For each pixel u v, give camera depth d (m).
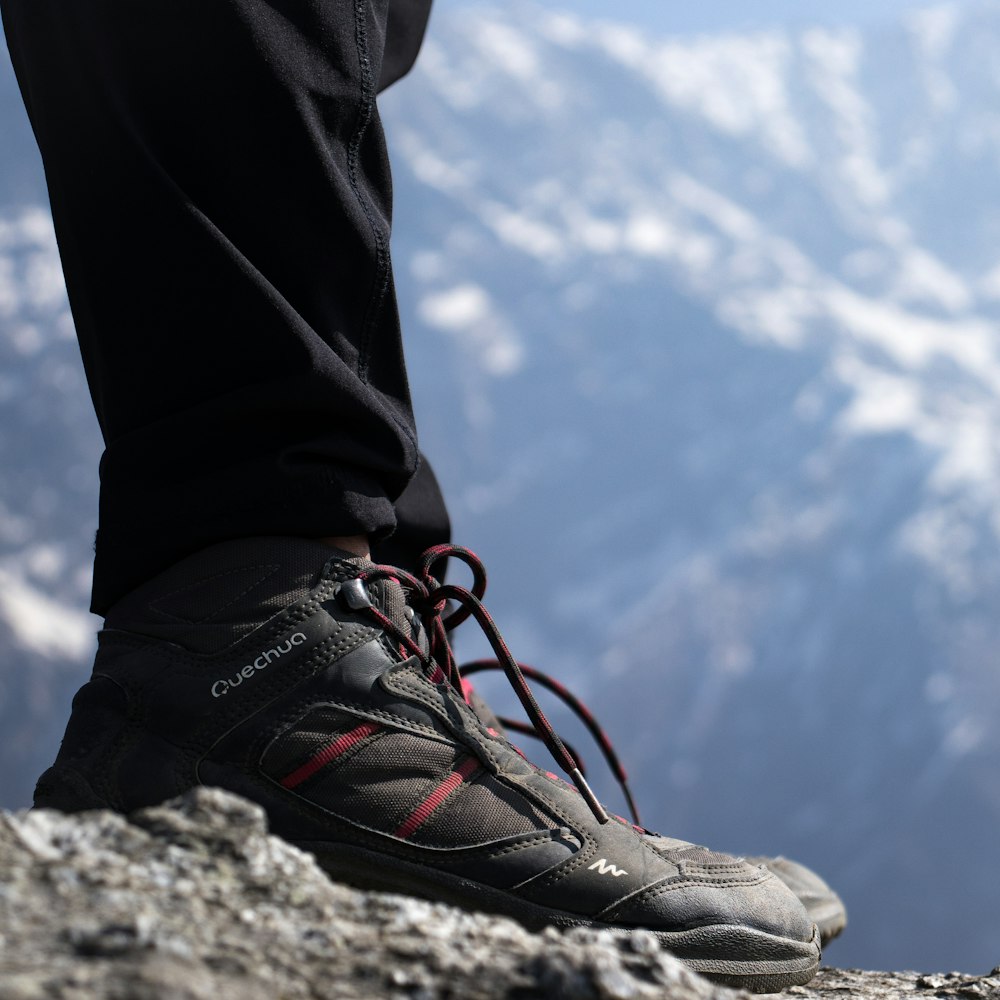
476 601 0.88
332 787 0.79
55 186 0.89
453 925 0.57
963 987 0.96
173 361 0.84
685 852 0.87
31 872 0.52
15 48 0.94
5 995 0.40
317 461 0.83
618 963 0.55
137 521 0.83
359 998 0.48
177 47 0.85
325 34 0.88
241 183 0.85
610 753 1.38
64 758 0.80
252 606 0.81
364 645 0.82
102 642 0.84
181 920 0.51
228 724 0.79
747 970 0.84
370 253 0.88
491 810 0.81
